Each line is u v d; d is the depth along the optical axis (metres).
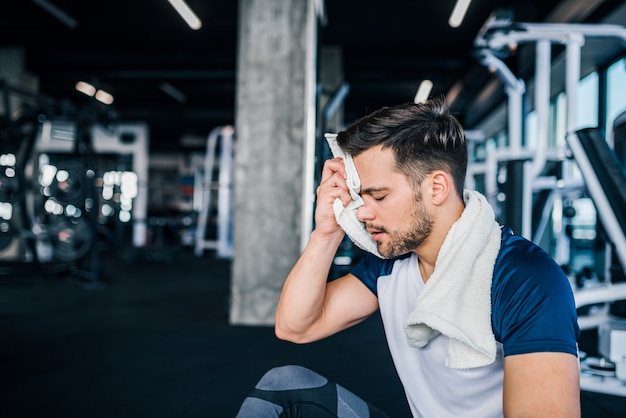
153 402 1.78
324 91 5.41
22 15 6.12
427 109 0.62
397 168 0.61
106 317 3.38
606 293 2.04
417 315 0.59
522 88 3.47
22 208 5.01
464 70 7.23
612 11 4.32
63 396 1.84
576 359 0.52
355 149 0.63
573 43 2.88
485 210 0.61
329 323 0.80
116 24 6.30
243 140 3.17
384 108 0.64
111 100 9.65
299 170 3.14
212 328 3.04
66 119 5.02
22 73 7.23
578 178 3.04
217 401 1.80
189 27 6.36
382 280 0.76
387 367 2.24
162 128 11.80
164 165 14.22
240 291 3.17
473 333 0.57
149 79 8.05
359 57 7.17
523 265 0.57
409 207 0.61
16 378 2.05
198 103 9.91
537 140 3.01
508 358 0.54
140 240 10.30
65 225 4.78
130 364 2.27
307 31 2.79
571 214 3.21
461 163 0.62
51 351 2.49
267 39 3.19
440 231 0.62
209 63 7.34
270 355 2.44
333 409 0.70
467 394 0.62
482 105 7.95
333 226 0.73
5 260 7.24
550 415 0.50
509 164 2.93
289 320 0.77
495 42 3.02
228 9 5.77
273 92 3.17
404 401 1.80
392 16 5.96
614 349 1.88
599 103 5.19
